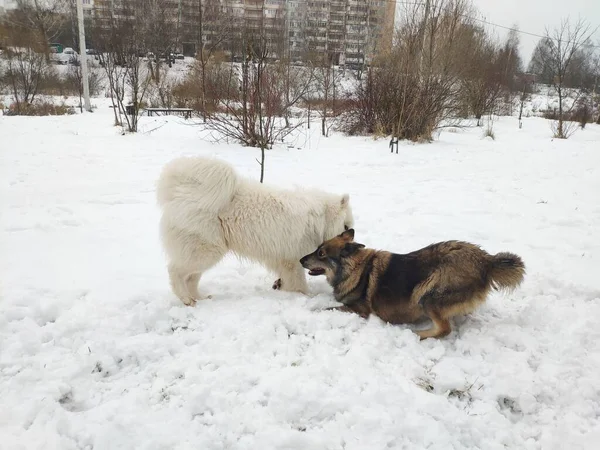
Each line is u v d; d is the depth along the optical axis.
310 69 23.34
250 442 2.68
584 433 2.88
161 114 22.78
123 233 6.19
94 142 13.70
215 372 3.26
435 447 2.68
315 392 3.02
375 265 4.30
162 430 2.72
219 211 4.31
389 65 18.05
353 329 4.07
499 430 2.86
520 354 3.65
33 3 35.97
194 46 33.75
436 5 15.50
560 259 5.54
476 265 3.87
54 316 4.01
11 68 26.91
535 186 9.43
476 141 17.41
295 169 10.94
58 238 5.88
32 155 11.32
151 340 3.64
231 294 4.73
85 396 3.07
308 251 4.76
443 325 3.94
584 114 24.45
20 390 3.02
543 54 31.88
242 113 14.35
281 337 3.83
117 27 19.62
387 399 3.01
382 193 8.72
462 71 19.50
